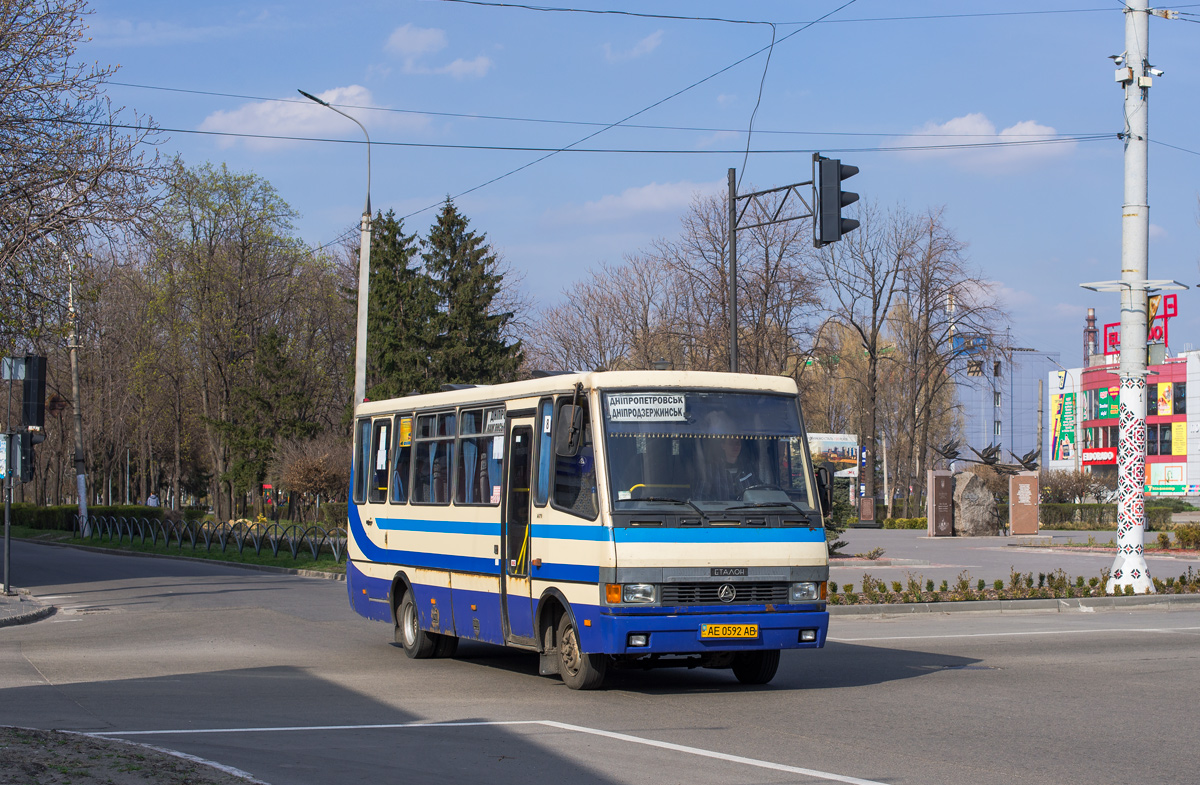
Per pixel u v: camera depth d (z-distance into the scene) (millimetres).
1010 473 64000
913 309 62188
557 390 11422
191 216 57438
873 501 61062
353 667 13312
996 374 65375
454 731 8977
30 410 24172
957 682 11609
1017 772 7426
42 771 6773
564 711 9969
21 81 23109
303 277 62031
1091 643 15133
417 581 14234
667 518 10461
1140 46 20672
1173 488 81938
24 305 23922
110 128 23422
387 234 56094
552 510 11273
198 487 88875
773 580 10609
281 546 36188
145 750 7566
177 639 16375
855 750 8156
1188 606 20703
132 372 62594
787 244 51000
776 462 11156
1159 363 21219
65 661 13922
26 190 22703
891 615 19453
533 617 11562
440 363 53906
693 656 11445
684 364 53344
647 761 7816
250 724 9328
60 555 41094
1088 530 53781
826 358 62812
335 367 64875
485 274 56594
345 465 50562
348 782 7227
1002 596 20641
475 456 13078
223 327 58906
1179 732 8836
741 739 8594
